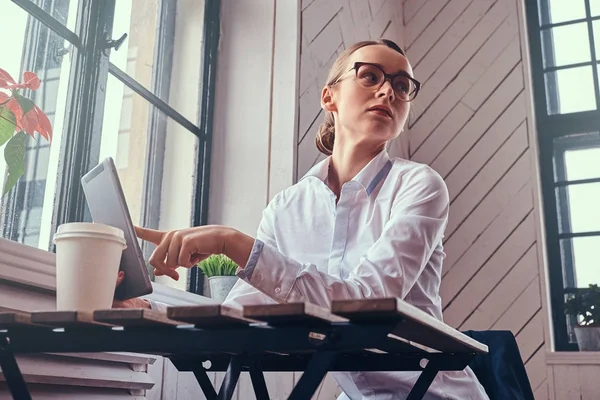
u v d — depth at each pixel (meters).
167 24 2.25
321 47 2.61
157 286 1.72
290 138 2.34
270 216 1.61
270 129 2.37
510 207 3.09
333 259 1.42
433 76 3.38
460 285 3.06
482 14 3.38
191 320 0.77
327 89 1.60
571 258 3.08
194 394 1.86
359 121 1.45
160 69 2.19
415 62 3.43
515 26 3.31
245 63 2.46
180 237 1.08
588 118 3.20
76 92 1.78
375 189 1.46
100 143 1.84
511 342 1.72
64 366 1.34
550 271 3.08
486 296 3.02
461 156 3.23
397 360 1.14
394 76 1.46
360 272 1.13
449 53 3.39
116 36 1.98
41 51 1.68
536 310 2.93
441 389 1.28
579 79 3.29
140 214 2.03
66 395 1.34
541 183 3.20
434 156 3.28
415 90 1.51
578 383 2.76
